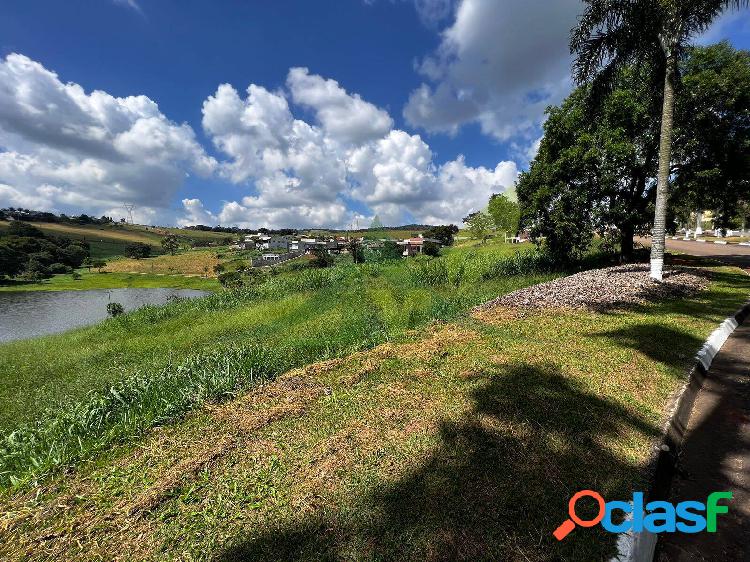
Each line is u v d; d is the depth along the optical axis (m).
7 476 3.36
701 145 12.48
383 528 2.30
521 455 2.90
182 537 2.39
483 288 12.14
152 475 3.07
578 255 17.00
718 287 9.25
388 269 17.98
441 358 5.15
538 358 4.87
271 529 2.38
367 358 5.42
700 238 34.84
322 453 3.16
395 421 3.57
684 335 5.56
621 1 9.32
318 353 6.61
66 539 2.47
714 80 11.55
